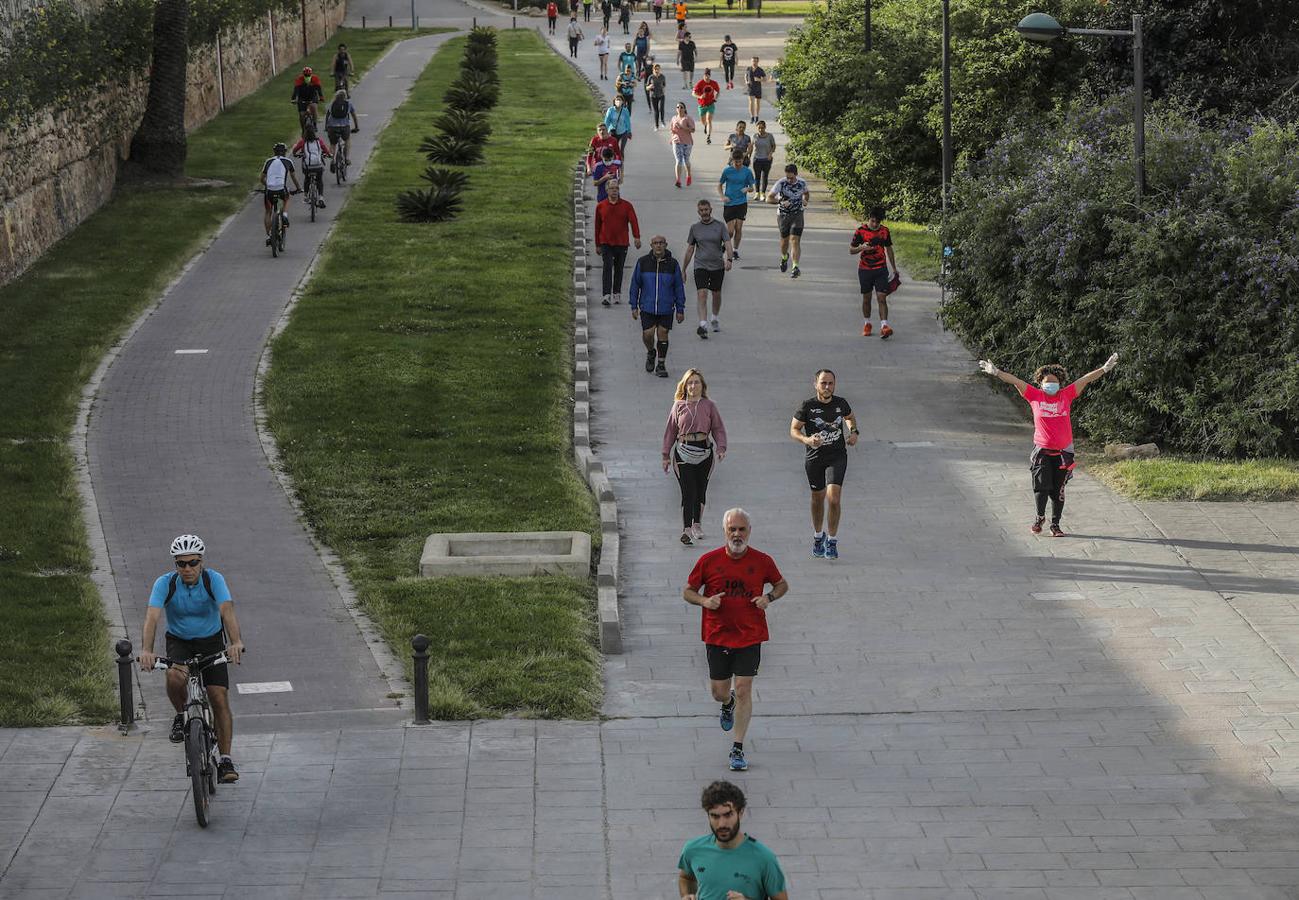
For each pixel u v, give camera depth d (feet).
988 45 104.22
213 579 34.01
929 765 36.52
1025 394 51.65
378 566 48.57
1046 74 105.70
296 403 65.26
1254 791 35.09
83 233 98.63
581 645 42.86
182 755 36.45
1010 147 74.69
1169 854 32.40
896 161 108.27
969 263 70.08
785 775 36.04
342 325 77.87
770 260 96.63
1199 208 61.31
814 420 49.42
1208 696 40.16
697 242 78.28
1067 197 64.23
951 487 57.52
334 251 94.84
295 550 49.90
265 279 88.33
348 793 34.73
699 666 42.39
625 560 50.26
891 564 49.83
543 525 52.03
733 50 179.11
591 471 57.67
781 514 54.70
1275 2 107.65
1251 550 50.65
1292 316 58.65
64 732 37.42
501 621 44.11
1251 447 60.18
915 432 64.49
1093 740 37.78
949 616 45.65
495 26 269.03
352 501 54.13
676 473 51.29
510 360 72.49
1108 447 61.93
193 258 93.71
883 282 78.33
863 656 42.91
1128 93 79.92
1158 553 50.55
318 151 104.37
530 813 34.04
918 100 107.14
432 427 62.49
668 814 34.12
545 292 85.56
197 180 116.06
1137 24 61.16
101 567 48.21
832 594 47.37
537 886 31.09
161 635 43.39
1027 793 35.12
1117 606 46.26
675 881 31.35
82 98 102.89
